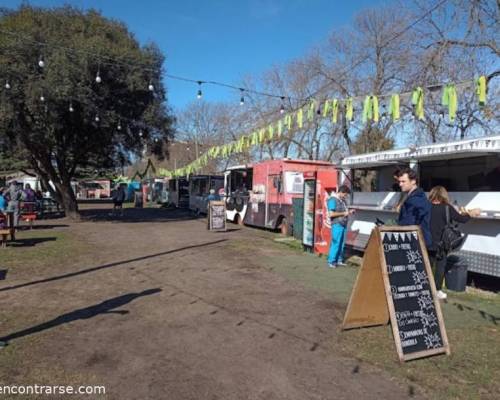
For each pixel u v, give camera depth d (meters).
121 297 7.15
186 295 7.30
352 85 24.11
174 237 15.41
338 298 7.22
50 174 23.38
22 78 17.47
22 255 11.18
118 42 20.53
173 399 3.85
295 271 9.41
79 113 19.94
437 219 7.39
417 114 7.46
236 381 4.20
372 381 4.22
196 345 5.09
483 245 8.32
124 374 4.32
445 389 4.07
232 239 14.94
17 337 5.29
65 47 17.73
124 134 22.94
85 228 18.59
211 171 46.25
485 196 8.29
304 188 12.48
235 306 6.68
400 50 21.25
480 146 8.10
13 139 21.05
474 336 5.52
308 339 5.30
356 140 24.08
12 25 18.05
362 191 12.14
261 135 13.45
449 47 14.82
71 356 4.74
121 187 28.12
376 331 5.58
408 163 10.52
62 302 6.84
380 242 4.84
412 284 4.89
